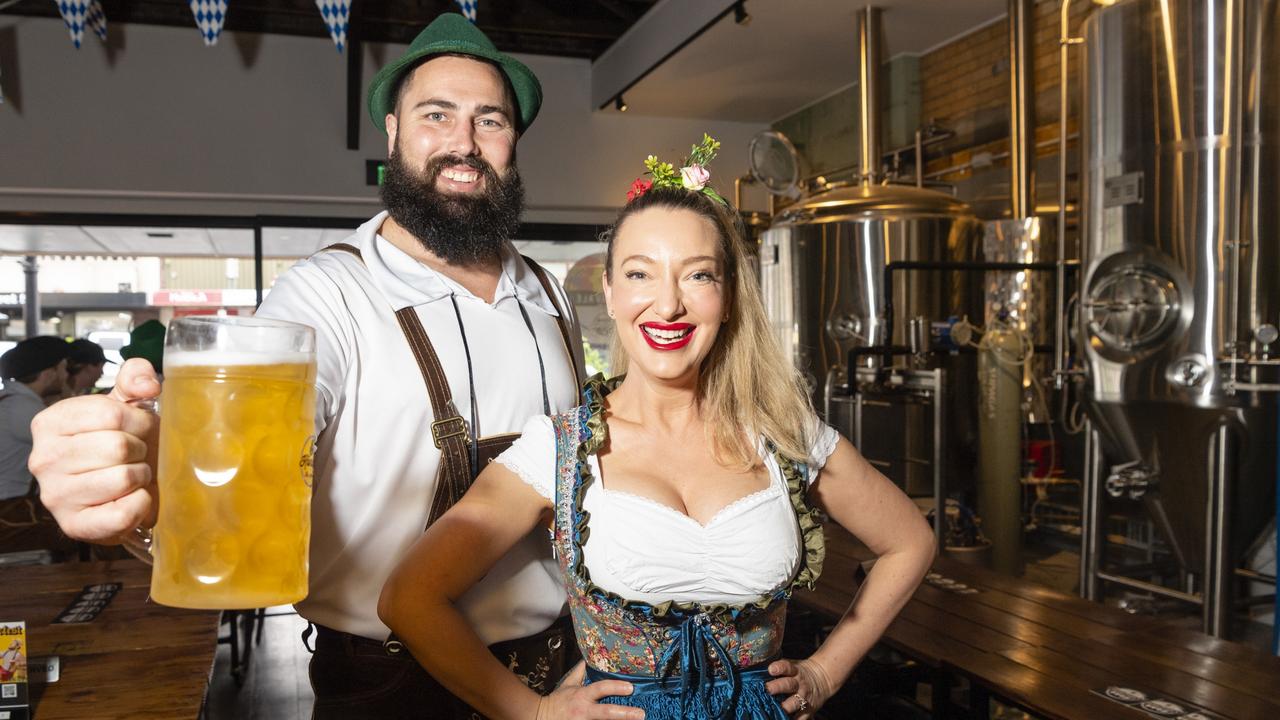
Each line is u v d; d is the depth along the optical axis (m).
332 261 1.50
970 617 2.21
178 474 0.69
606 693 1.23
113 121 6.04
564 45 6.87
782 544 1.27
